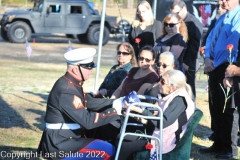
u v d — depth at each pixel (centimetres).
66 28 2322
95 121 497
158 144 518
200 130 836
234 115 674
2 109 940
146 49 620
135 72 631
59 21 2309
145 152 525
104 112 512
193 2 2056
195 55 757
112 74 694
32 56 1825
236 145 690
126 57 688
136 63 697
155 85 579
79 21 2325
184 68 751
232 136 682
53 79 1325
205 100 1095
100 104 545
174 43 693
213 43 672
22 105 983
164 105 536
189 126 548
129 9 3897
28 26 2262
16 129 805
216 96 685
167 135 533
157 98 552
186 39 717
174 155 541
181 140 543
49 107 507
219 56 659
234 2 649
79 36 2403
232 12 652
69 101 495
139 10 770
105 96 679
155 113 540
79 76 506
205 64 675
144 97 542
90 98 548
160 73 596
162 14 1870
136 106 512
